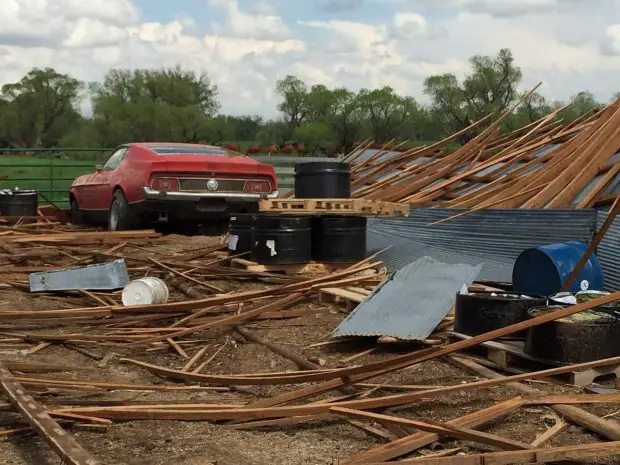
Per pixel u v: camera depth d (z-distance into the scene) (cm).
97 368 560
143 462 362
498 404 423
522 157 1148
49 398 462
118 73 5609
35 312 680
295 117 5284
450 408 446
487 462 341
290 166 2372
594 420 402
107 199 1331
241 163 1226
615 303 595
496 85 4803
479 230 891
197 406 439
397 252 976
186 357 598
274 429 417
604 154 925
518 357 525
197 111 5372
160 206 1195
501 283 798
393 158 1380
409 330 585
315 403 442
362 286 781
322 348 610
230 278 890
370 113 5078
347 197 957
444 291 638
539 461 345
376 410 440
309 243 907
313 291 769
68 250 1071
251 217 965
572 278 655
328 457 373
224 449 381
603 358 486
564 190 904
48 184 2219
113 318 697
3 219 1485
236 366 573
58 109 6141
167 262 948
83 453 315
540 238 831
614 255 771
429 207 986
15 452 371
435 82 4903
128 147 1327
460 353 560
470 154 1255
